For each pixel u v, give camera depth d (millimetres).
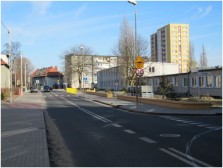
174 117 22422
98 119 21250
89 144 11977
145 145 11586
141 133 14672
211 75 45969
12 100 43344
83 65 105625
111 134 14453
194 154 9930
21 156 9547
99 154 10117
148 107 30016
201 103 26750
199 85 49500
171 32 130250
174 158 9375
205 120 20344
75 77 120062
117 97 48938
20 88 67188
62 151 10727
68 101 45188
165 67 85875
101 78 111688
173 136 13695
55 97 57906
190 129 15984
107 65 143250
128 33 59125
